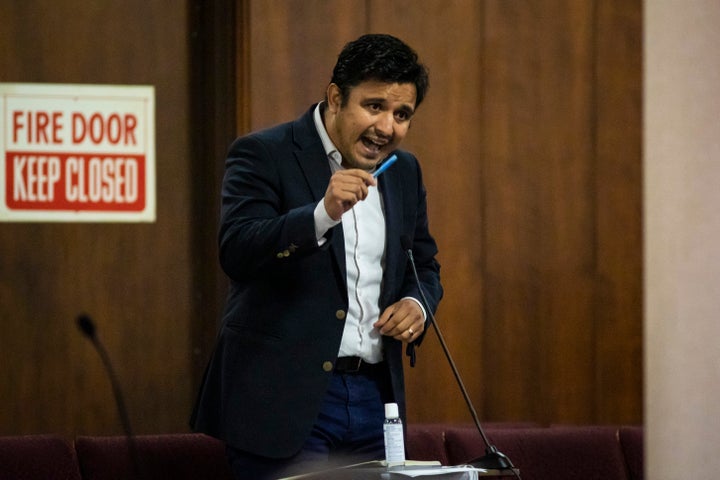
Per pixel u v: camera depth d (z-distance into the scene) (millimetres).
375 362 9164
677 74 4012
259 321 8898
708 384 3947
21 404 13633
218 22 14234
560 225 15258
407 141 14852
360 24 14570
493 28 15133
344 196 8148
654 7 4055
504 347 15031
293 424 8656
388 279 9250
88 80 13969
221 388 9008
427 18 14898
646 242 4059
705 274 3961
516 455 11570
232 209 8875
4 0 13742
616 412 15328
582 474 11641
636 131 15484
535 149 15219
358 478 7547
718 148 3957
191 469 10578
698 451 3947
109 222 13977
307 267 8906
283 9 14250
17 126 13750
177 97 14227
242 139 9250
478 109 15078
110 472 10367
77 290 13859
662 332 4016
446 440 11602
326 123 9297
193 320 14203
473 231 15008
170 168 14172
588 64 15367
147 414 14008
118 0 14078
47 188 13820
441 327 14828
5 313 13641
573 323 15242
